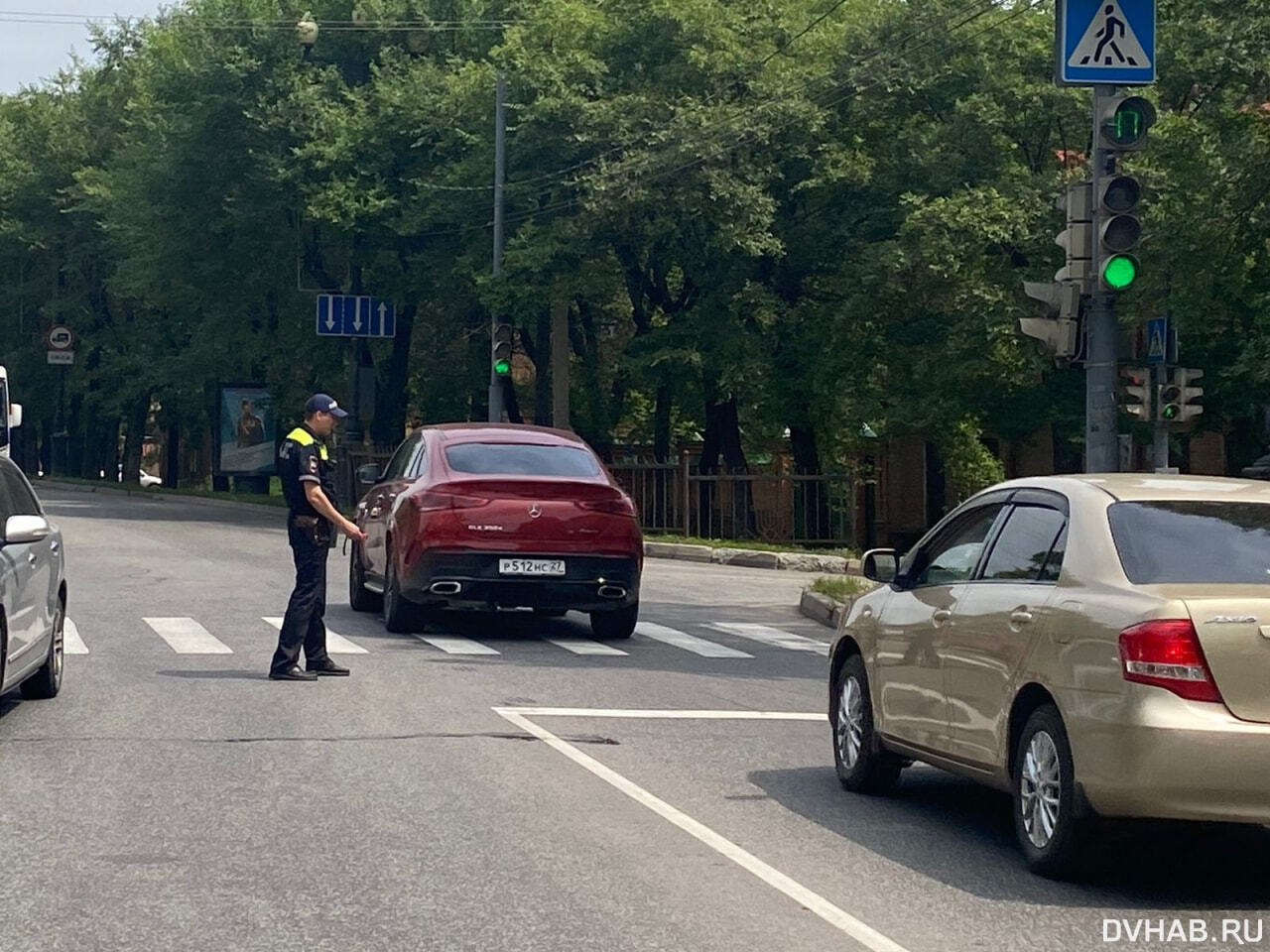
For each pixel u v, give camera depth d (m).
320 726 11.10
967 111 33.12
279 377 52.38
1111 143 14.35
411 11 44.19
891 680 9.04
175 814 8.41
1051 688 7.36
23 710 11.59
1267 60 22.73
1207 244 22.97
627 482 37.38
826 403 36.56
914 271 32.75
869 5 37.72
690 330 36.56
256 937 6.29
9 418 37.69
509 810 8.62
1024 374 33.03
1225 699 6.86
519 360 55.06
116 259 61.34
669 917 6.65
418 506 15.88
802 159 35.53
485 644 16.06
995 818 8.89
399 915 6.61
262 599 19.92
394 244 44.16
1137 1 14.55
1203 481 8.05
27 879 7.11
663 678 14.06
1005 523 8.45
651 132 35.47
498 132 37.91
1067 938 6.52
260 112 43.41
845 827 8.53
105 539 30.59
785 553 30.05
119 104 62.41
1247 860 8.05
